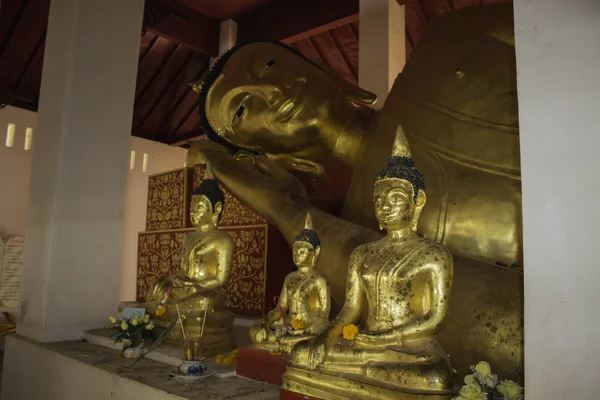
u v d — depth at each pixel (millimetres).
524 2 1883
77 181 5188
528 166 1795
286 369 2965
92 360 4113
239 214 6488
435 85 4199
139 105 11383
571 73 1742
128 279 10898
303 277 3574
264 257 5773
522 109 1836
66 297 5043
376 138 4602
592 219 1639
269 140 5555
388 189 2893
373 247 3041
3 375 5289
